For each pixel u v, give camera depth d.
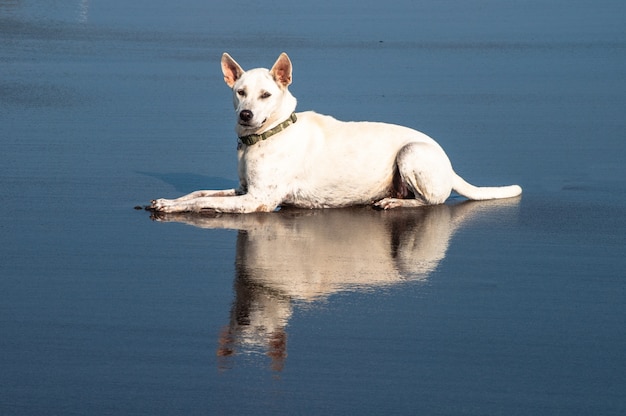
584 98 21.28
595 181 15.01
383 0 38.81
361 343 9.03
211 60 24.92
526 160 16.17
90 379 8.30
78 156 15.75
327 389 8.17
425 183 13.20
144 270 10.80
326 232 12.24
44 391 8.09
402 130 13.45
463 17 34.31
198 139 17.08
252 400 7.98
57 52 26.16
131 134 17.31
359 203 13.42
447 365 8.65
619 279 10.88
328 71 23.50
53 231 12.08
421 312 9.79
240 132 12.95
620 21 33.44
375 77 22.97
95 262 11.03
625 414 7.88
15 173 14.65
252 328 9.30
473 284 10.61
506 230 12.55
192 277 10.60
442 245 11.90
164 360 8.62
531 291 10.45
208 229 12.27
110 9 35.81
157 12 35.03
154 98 20.42
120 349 8.84
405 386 8.25
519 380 8.41
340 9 36.09
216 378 8.32
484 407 7.94
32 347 8.87
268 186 12.93
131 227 12.29
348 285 10.45
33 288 10.24
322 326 9.38
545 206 13.66
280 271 10.81
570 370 8.61
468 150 16.75
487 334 9.31
